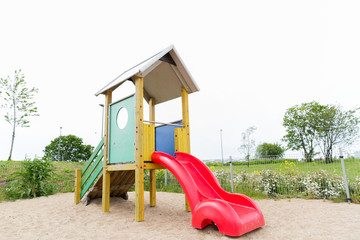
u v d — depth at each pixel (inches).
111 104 231.3
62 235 152.8
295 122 977.5
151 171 248.2
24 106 679.1
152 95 270.4
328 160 280.4
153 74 238.5
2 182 338.0
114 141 220.1
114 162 215.6
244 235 140.9
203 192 169.3
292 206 225.6
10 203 266.1
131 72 209.9
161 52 206.4
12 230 166.4
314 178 274.8
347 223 160.4
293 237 136.4
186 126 228.4
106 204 217.8
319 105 949.8
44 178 311.7
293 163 301.6
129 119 205.2
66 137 1385.3
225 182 323.6
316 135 937.5
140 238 142.3
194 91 237.8
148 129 204.1
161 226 169.6
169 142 232.4
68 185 362.0
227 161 313.4
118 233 154.7
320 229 149.8
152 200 244.5
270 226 160.6
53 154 1357.0
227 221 135.6
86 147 1417.3
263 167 315.0
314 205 226.2
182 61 216.8
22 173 299.7
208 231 149.2
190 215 204.5
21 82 679.7
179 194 324.8
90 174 249.9
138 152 186.5
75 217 201.3
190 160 199.8
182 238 139.7
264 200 262.2
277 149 935.7
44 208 236.1
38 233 158.4
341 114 896.9
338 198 245.1
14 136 666.8
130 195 308.7
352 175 262.4
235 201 168.7
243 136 888.9
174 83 240.4
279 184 290.7
